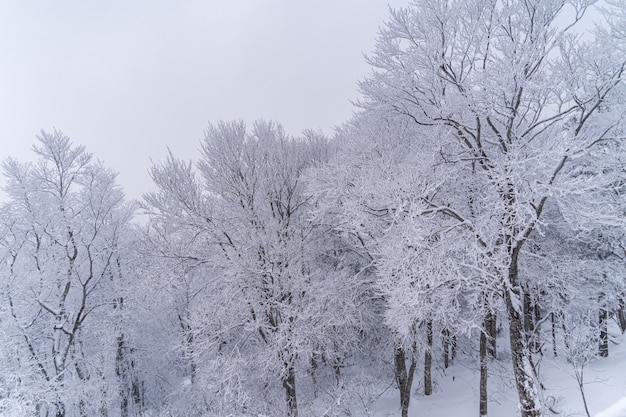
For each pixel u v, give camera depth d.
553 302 9.66
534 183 6.87
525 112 7.76
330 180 8.85
